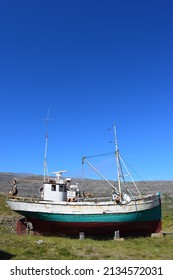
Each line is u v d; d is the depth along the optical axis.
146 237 33.12
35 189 63.75
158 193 36.31
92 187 73.62
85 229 33.78
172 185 79.06
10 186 65.44
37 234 33.94
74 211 33.75
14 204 34.53
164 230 37.88
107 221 33.72
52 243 24.06
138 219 34.31
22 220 34.28
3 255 18.69
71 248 22.77
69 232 34.00
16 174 79.06
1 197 52.94
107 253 21.77
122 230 34.19
